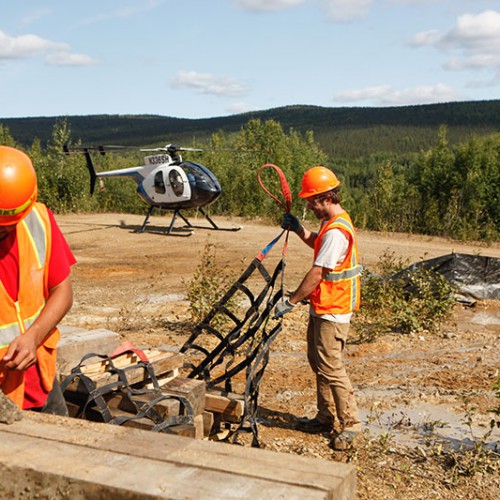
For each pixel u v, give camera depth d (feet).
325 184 16.15
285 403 19.20
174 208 63.87
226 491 5.76
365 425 17.62
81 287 38.88
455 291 30.89
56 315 8.77
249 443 16.12
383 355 24.93
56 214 84.23
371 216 82.53
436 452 15.78
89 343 14.56
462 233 73.56
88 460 6.39
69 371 13.58
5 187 7.75
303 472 6.13
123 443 6.81
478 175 102.22
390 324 29.58
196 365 22.40
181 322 29.12
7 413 7.34
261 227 73.92
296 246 56.39
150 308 32.60
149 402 11.36
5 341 8.59
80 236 61.77
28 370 9.00
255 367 14.38
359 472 14.73
